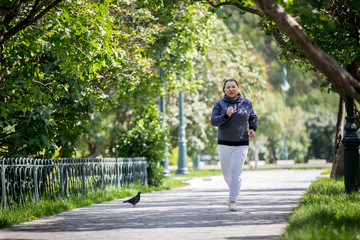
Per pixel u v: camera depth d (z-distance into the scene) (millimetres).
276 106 80000
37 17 14844
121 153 30812
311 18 10586
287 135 86812
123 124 51188
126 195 23969
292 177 45000
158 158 31141
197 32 28828
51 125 21641
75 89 20594
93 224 13727
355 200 15844
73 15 16641
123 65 23984
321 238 9297
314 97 92938
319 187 21641
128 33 23469
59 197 19312
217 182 39625
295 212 13602
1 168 16516
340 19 16906
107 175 24891
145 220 14375
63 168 20484
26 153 20250
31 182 18203
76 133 22156
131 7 24219
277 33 19844
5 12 14453
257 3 10539
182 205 18781
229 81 15953
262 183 34875
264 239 10469
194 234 11438
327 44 17359
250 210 16109
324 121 91750
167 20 27469
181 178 46594
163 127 31406
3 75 18125
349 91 10344
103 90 25438
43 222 14391
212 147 65188
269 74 93875
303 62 20281
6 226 13523
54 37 16828
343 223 11328
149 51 28672
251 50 66875
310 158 94438
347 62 17281
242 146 15781
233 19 87312
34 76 18031
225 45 57625
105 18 17125
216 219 14062
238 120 15680
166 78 30984
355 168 18234
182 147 56000
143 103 30859
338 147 29281
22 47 16953
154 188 29328
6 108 19047
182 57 29203
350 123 18359
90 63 17469
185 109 60406
